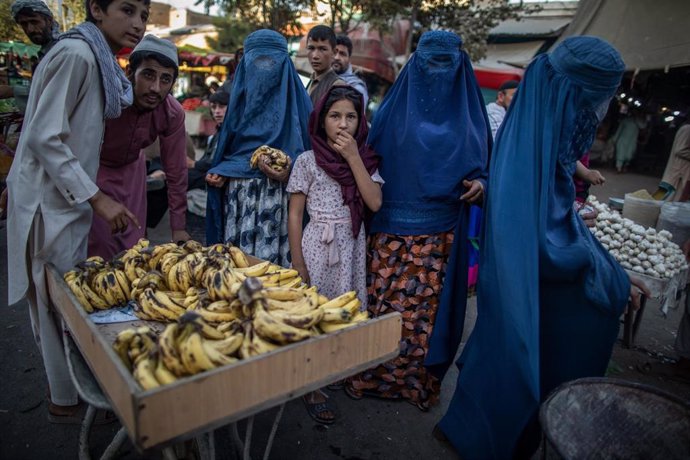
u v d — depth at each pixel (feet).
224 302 5.43
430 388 8.66
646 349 11.83
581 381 6.05
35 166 6.41
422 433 8.15
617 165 40.16
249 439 5.84
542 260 6.35
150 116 8.08
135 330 4.67
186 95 47.24
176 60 7.51
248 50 9.45
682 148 19.94
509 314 6.31
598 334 6.66
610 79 6.01
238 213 9.16
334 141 7.61
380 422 8.40
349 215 7.91
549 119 6.36
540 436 6.74
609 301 6.41
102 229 8.04
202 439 5.67
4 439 7.43
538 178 6.40
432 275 8.21
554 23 38.09
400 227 8.09
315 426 8.21
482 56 35.63
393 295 8.36
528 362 6.15
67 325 5.49
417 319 8.34
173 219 9.30
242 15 40.01
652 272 9.80
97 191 6.23
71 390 7.54
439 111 7.98
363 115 7.79
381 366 8.67
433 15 34.45
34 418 7.92
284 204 9.12
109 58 6.49
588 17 26.86
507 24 39.91
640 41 24.47
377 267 8.43
